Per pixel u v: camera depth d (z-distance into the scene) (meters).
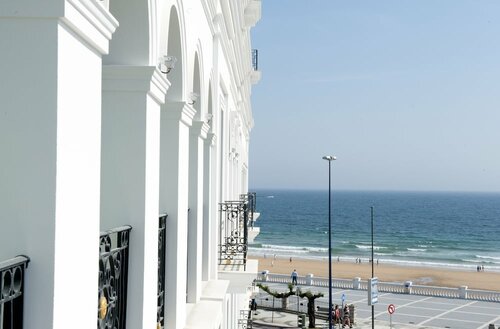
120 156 4.21
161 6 4.80
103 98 4.20
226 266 10.59
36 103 2.58
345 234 106.25
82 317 2.94
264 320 29.05
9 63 2.58
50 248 2.58
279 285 40.50
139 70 4.16
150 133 4.34
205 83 8.21
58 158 2.60
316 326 27.70
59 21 2.60
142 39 4.31
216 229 9.65
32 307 2.57
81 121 2.87
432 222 129.75
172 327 5.77
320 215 147.88
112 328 3.92
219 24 9.67
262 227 119.44
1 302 2.38
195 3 6.93
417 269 61.84
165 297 5.77
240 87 18.91
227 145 13.86
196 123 7.39
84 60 2.90
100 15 2.95
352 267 62.81
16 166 2.58
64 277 2.69
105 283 3.76
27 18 2.57
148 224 4.31
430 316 30.97
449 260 73.44
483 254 81.25
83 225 2.93
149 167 4.32
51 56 2.58
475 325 28.92
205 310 7.11
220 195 12.27
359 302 34.62
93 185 3.07
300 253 79.62
